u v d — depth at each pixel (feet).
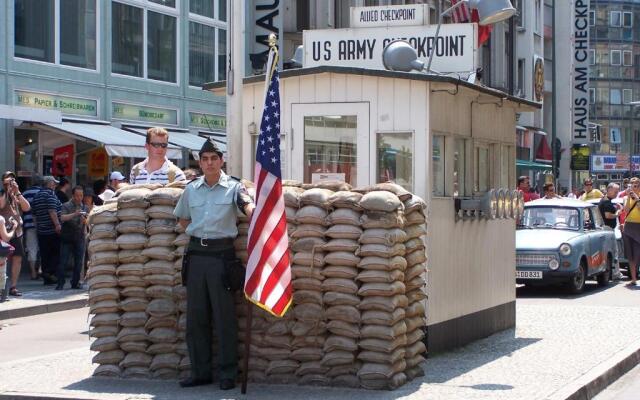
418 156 36.94
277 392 30.19
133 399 29.14
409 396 29.63
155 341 32.14
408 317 32.12
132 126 95.86
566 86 202.28
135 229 32.14
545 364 36.40
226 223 30.42
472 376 33.47
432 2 146.00
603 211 84.84
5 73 81.30
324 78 38.14
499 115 45.34
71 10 88.63
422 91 36.86
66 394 29.94
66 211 68.13
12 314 56.90
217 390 30.55
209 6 109.09
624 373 37.91
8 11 81.46
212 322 31.32
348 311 30.25
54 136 85.51
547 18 200.75
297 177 38.60
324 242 30.58
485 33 59.62
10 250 56.44
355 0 130.31
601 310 55.26
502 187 46.06
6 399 29.99
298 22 121.70
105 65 92.63
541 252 67.77
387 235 30.07
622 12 370.53
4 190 62.54
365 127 37.63
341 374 30.68
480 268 42.88
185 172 39.47
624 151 370.73
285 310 29.66
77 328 52.03
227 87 40.19
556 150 149.18
